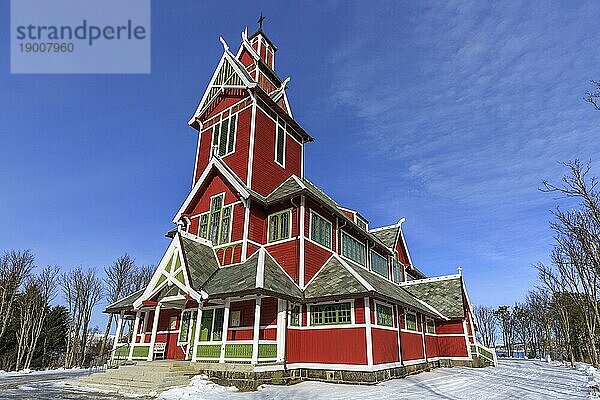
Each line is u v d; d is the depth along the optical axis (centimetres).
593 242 1180
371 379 1449
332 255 1933
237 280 1560
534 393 1356
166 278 1677
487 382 1689
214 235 1939
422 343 2244
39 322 3791
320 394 1259
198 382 1381
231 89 2330
